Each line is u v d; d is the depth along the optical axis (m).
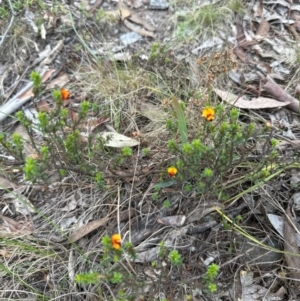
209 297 0.38
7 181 0.46
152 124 0.48
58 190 0.45
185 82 0.52
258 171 0.39
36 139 0.49
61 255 0.41
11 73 0.55
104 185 0.41
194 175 0.38
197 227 0.40
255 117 0.49
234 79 0.53
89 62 0.55
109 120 0.49
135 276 0.35
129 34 0.59
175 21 0.59
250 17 0.59
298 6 0.60
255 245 0.40
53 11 0.59
